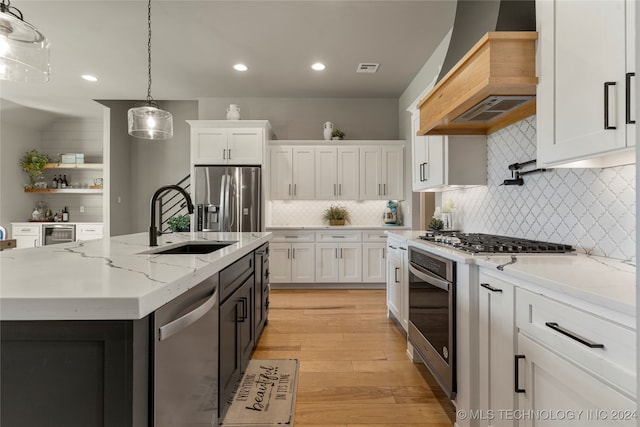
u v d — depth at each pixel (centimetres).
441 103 217
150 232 193
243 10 295
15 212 592
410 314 242
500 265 132
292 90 490
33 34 183
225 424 173
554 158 140
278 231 462
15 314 77
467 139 263
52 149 645
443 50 348
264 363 242
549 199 192
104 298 77
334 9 293
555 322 105
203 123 459
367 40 347
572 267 127
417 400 195
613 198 150
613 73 111
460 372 165
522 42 152
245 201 448
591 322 91
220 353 155
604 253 155
